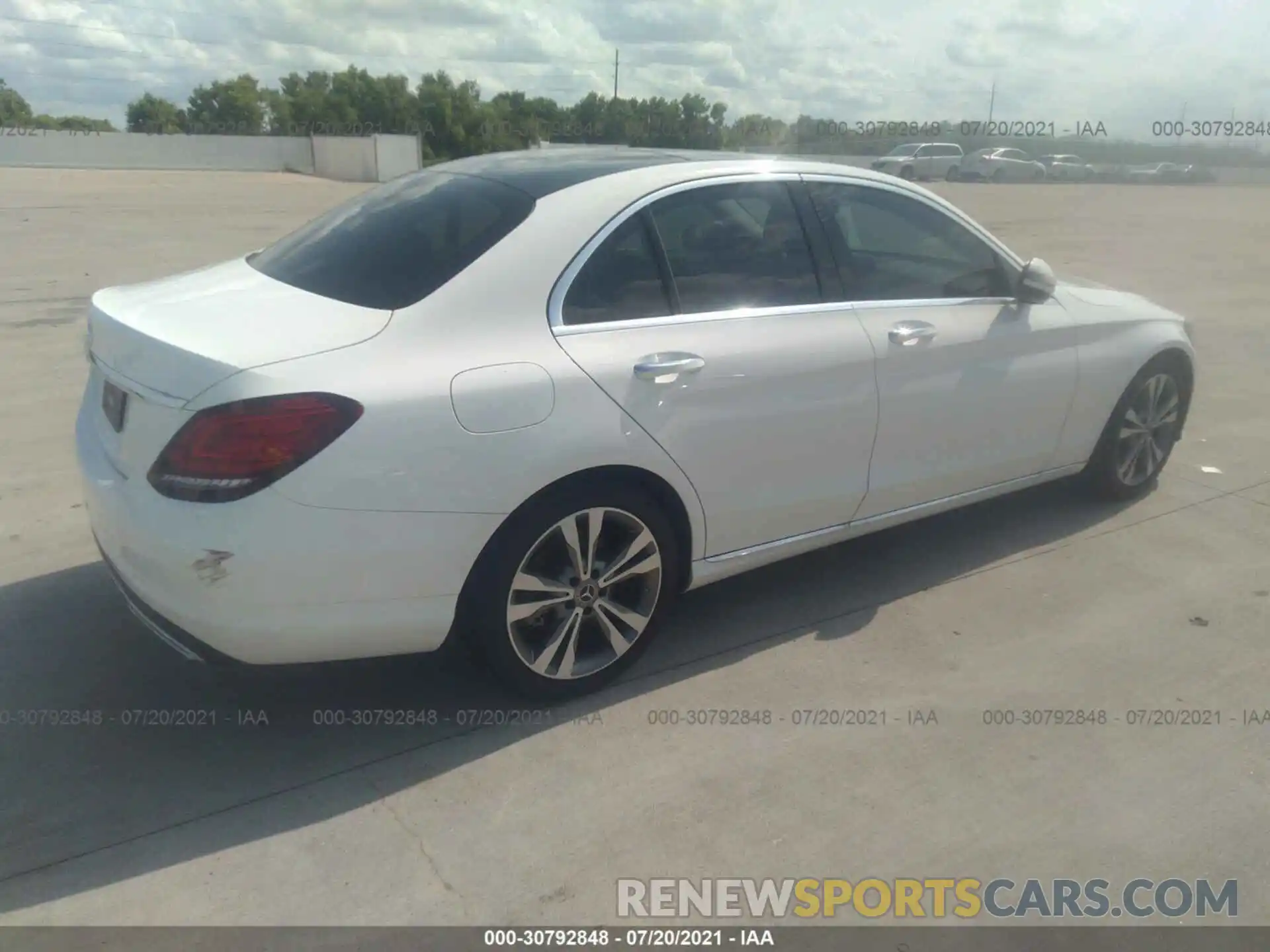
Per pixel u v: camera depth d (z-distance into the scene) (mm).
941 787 3051
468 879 2662
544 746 3199
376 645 2986
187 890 2598
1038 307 4488
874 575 4422
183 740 3186
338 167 43625
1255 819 2951
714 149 4211
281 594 2766
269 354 2773
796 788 3031
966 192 32781
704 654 3750
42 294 10828
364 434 2768
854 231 3945
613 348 3225
